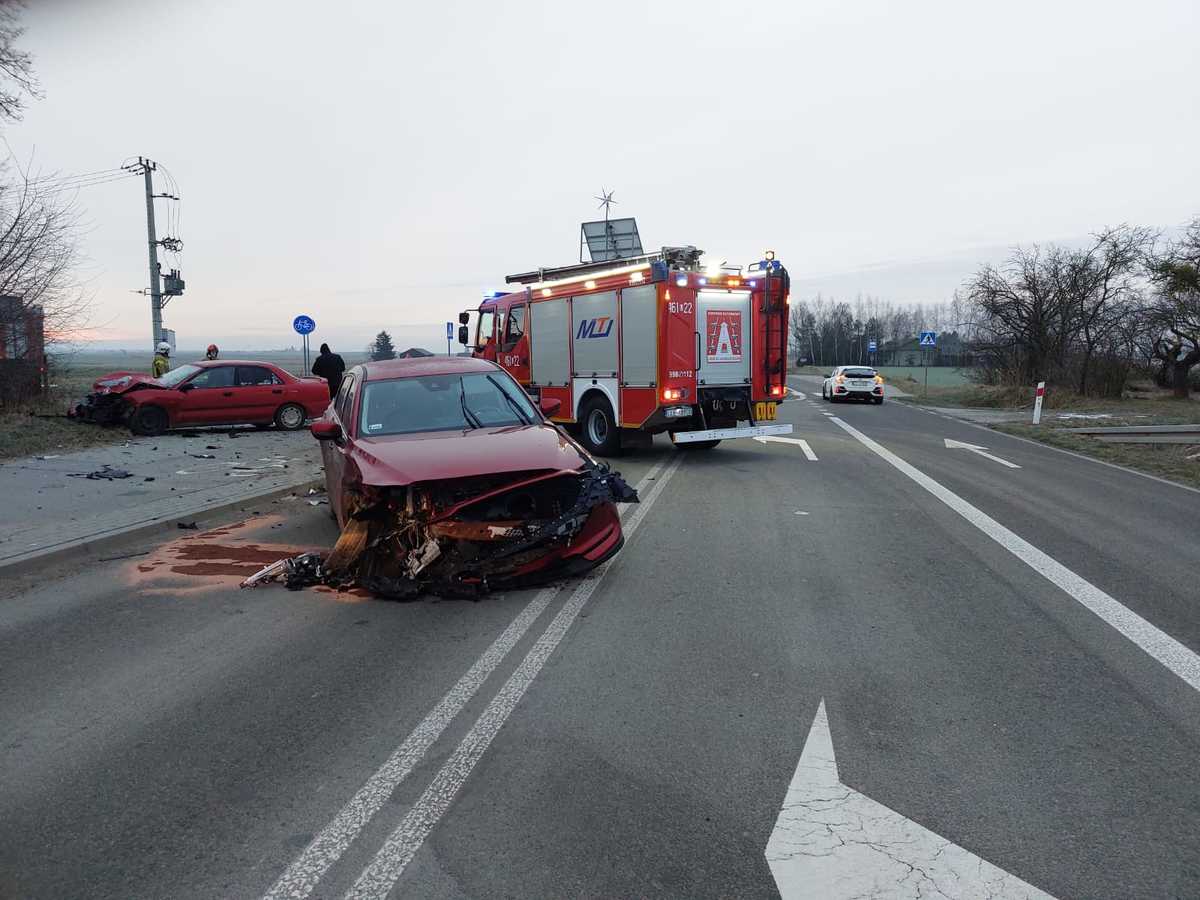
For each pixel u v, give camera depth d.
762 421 13.22
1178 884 2.60
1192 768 3.34
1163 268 29.09
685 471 12.03
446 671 4.42
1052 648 4.73
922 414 26.41
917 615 5.34
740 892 2.58
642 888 2.60
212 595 5.89
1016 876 2.65
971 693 4.10
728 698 4.04
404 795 3.17
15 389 17.00
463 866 2.72
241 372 16.91
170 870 2.72
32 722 3.87
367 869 2.71
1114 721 3.78
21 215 15.84
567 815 3.01
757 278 12.93
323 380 18.09
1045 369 31.94
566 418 14.23
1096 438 17.91
